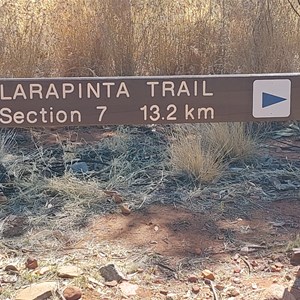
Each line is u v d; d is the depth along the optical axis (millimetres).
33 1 3604
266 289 1728
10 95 1421
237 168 2568
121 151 2744
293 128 3125
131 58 3410
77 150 2773
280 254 1937
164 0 3561
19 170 2496
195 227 2100
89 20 3430
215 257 1914
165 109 1459
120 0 3445
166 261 1879
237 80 1460
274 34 3289
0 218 2146
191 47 3355
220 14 3514
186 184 2410
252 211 2219
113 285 1742
